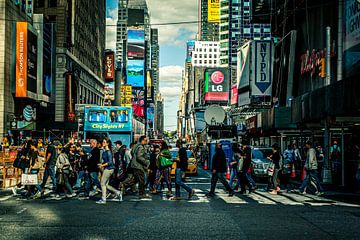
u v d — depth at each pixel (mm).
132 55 199625
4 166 18312
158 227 9555
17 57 52250
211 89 105688
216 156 15938
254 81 53969
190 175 27969
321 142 29328
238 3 175625
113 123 26219
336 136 27781
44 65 59875
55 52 68562
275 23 50062
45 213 11500
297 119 24281
